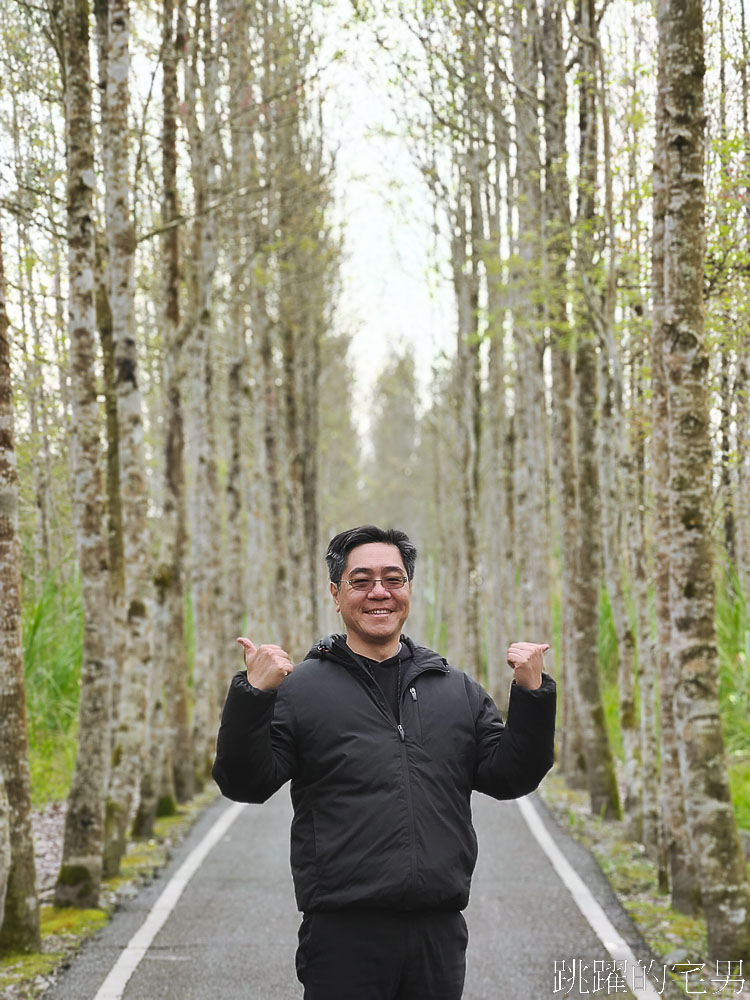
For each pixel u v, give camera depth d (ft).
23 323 37.81
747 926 21.72
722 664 44.21
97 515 28.35
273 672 11.27
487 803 41.98
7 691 22.71
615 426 36.55
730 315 31.83
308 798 12.02
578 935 23.47
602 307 35.88
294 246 74.02
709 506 23.09
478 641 76.84
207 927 24.39
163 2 39.50
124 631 34.55
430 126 52.06
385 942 11.60
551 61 38.27
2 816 21.29
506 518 74.95
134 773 31.81
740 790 36.81
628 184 35.86
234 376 65.67
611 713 57.26
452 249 73.72
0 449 22.47
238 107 54.19
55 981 20.62
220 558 60.44
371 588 12.39
